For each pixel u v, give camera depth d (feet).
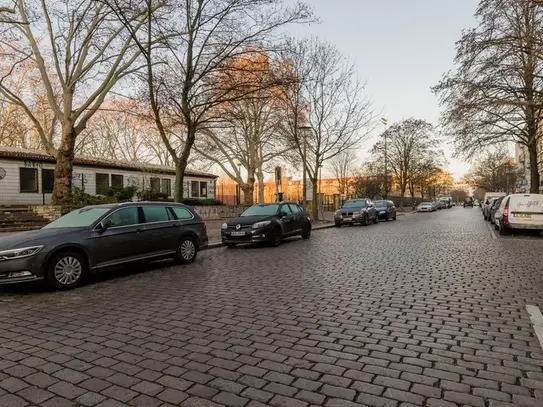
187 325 16.24
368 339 14.38
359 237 53.26
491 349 13.37
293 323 16.29
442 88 73.15
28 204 74.33
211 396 10.34
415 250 38.65
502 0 57.57
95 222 26.22
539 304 18.93
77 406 9.95
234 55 45.88
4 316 18.24
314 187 86.02
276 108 88.69
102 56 66.44
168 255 31.07
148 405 9.94
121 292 22.84
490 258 33.24
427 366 12.05
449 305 18.84
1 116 104.88
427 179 202.39
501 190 218.18
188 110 46.01
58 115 65.51
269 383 11.02
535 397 10.13
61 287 23.58
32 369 12.16
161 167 108.06
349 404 9.87
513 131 82.74
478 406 9.72
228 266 31.30
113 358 12.92
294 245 45.39
